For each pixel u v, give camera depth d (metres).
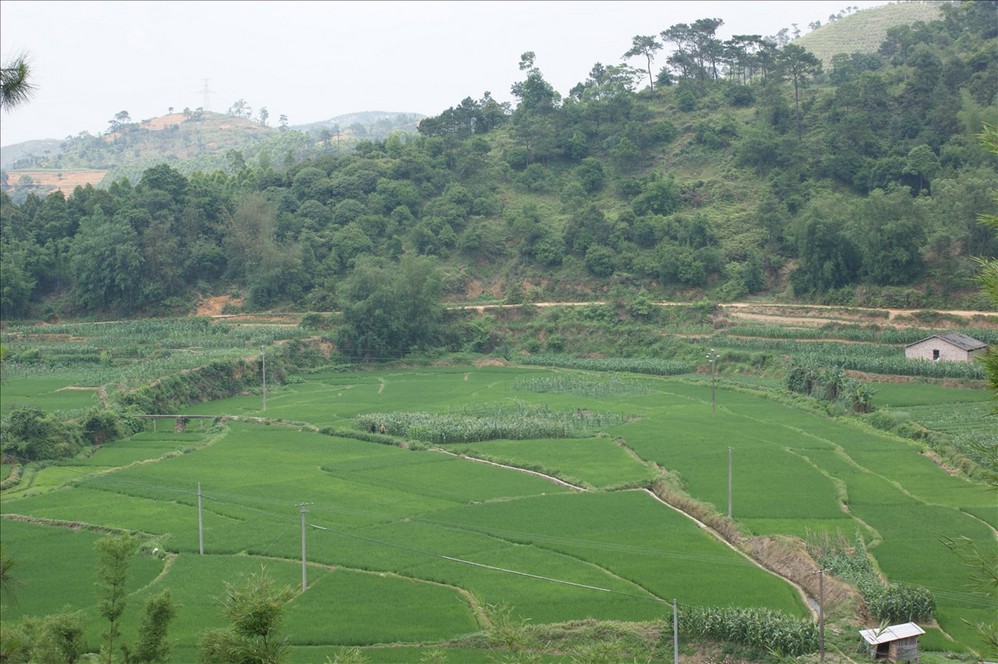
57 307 163.12
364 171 186.75
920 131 170.75
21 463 89.38
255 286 163.25
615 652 41.66
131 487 81.50
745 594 55.38
